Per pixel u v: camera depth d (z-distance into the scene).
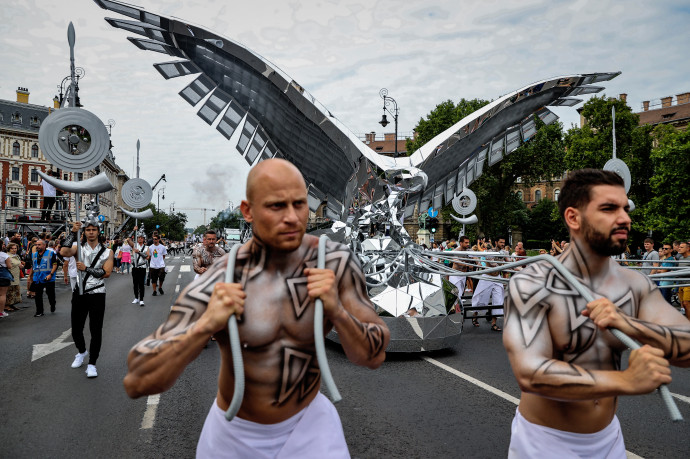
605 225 1.62
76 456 3.35
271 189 1.43
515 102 6.50
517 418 1.86
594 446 1.67
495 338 7.63
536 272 1.72
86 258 5.43
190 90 5.26
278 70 5.12
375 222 6.63
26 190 55.97
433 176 7.52
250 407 1.57
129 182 10.47
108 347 6.80
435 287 6.40
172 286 15.81
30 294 12.64
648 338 1.47
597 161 35.84
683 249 8.98
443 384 5.02
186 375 5.42
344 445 1.74
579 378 1.42
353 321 1.52
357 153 6.15
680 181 28.89
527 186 40.00
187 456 3.35
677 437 3.66
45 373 5.44
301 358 1.57
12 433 3.74
